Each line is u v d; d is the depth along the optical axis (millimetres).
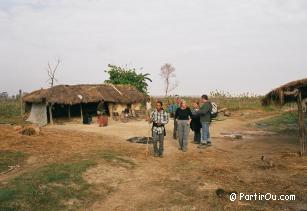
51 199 8188
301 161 12758
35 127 17297
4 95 47406
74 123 28484
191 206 8180
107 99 30766
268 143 17828
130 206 8227
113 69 43031
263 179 10328
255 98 46438
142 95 35625
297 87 14141
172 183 9883
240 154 14484
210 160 12938
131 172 10812
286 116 30438
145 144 16438
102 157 11969
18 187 8555
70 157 12109
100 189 9180
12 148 13469
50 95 28156
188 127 14797
